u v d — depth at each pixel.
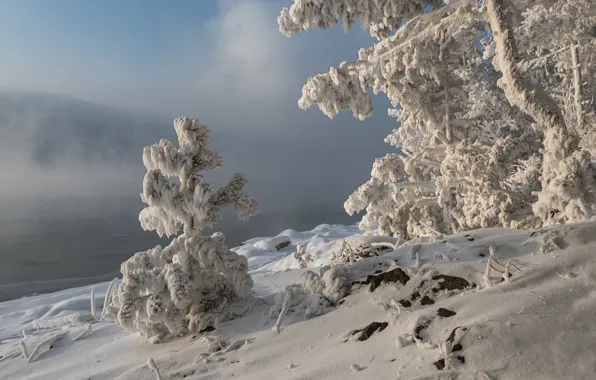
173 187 5.39
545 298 3.25
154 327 5.22
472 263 4.20
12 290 16.77
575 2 10.58
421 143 11.23
